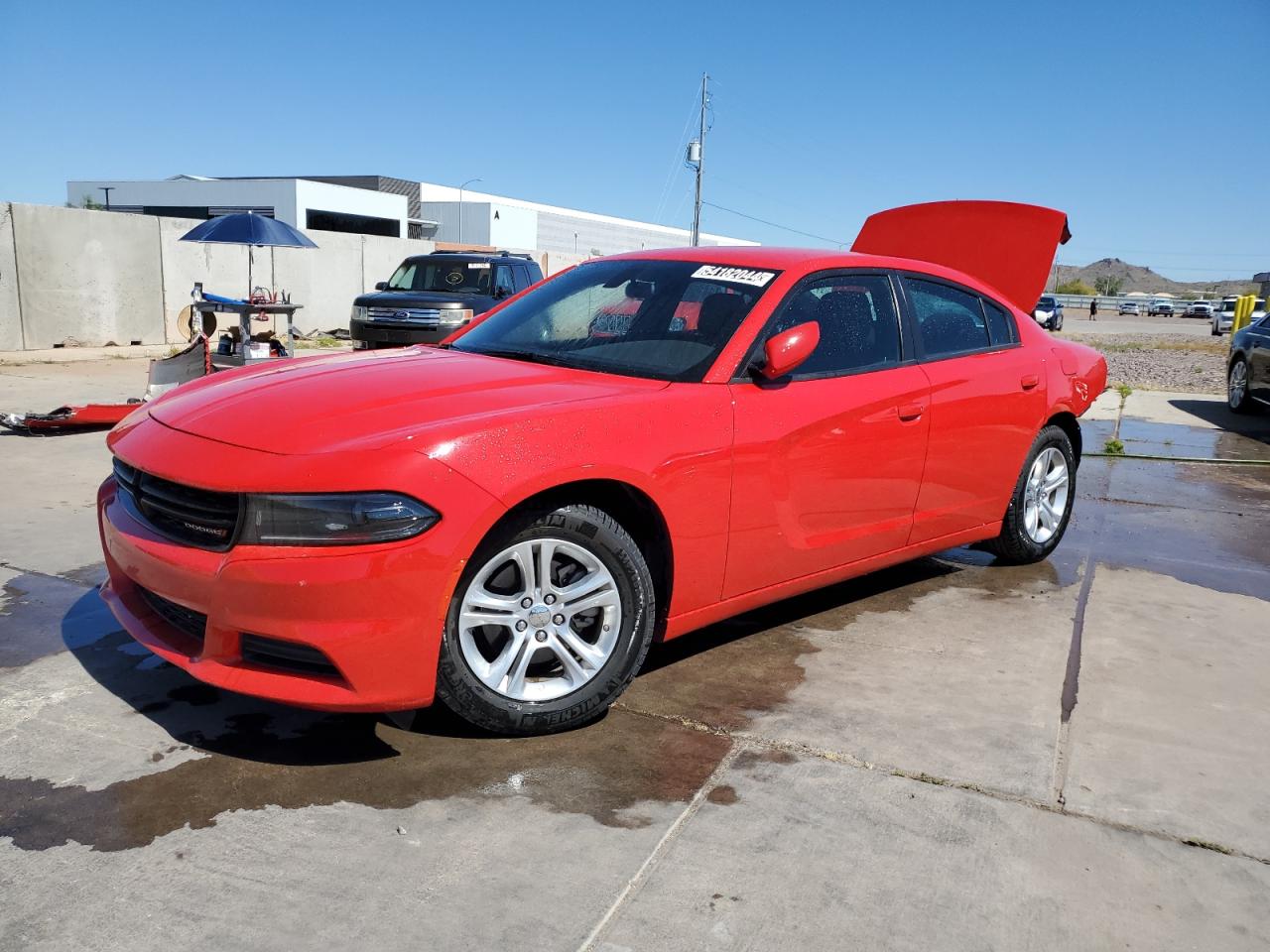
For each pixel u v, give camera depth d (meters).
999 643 3.78
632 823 2.43
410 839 2.33
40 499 5.43
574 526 2.76
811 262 3.63
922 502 3.95
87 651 3.37
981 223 5.55
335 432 2.59
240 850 2.26
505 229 64.56
